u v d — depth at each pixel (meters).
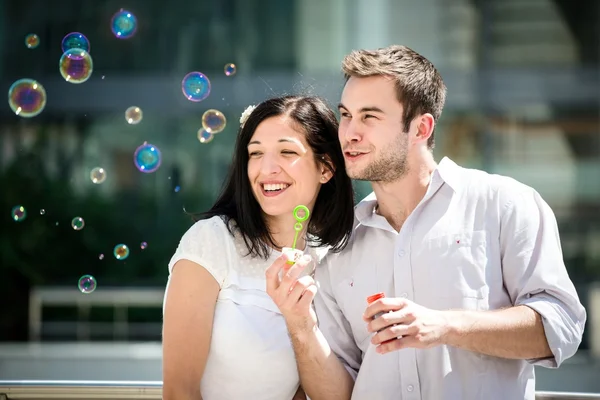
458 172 2.23
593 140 9.30
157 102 9.09
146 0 9.16
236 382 2.16
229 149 8.99
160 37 9.16
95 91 9.13
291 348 2.18
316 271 2.33
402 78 2.13
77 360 5.56
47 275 8.28
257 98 9.03
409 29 9.12
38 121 9.11
